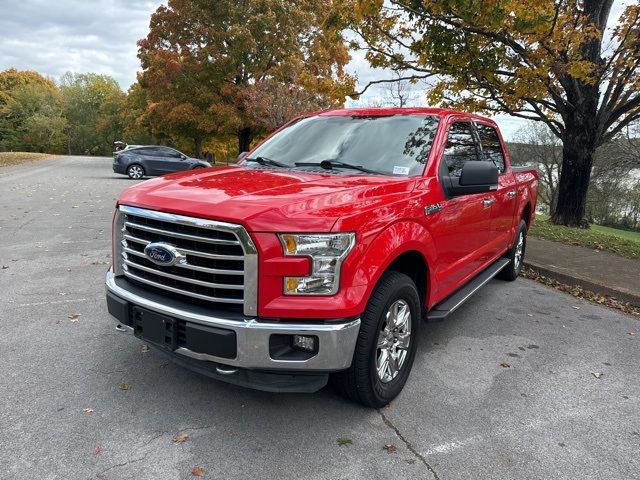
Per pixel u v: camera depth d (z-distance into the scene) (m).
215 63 28.34
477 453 2.70
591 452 2.76
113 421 2.87
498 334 4.54
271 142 4.36
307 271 2.54
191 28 29.02
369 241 2.72
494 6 7.09
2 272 5.89
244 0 28.11
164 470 2.47
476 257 4.51
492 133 5.25
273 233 2.51
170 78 29.50
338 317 2.58
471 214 4.11
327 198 2.75
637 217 36.50
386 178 3.34
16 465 2.46
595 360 4.03
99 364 3.58
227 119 28.19
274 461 2.56
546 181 38.38
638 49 8.59
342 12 9.51
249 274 2.54
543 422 3.05
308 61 29.56
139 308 2.91
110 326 4.29
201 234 2.66
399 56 10.12
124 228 3.15
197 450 2.63
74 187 16.42
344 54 30.97
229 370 2.67
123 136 66.94
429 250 3.35
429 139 3.79
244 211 2.55
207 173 3.47
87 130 76.25
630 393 3.47
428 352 4.05
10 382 3.28
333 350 2.58
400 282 3.00
